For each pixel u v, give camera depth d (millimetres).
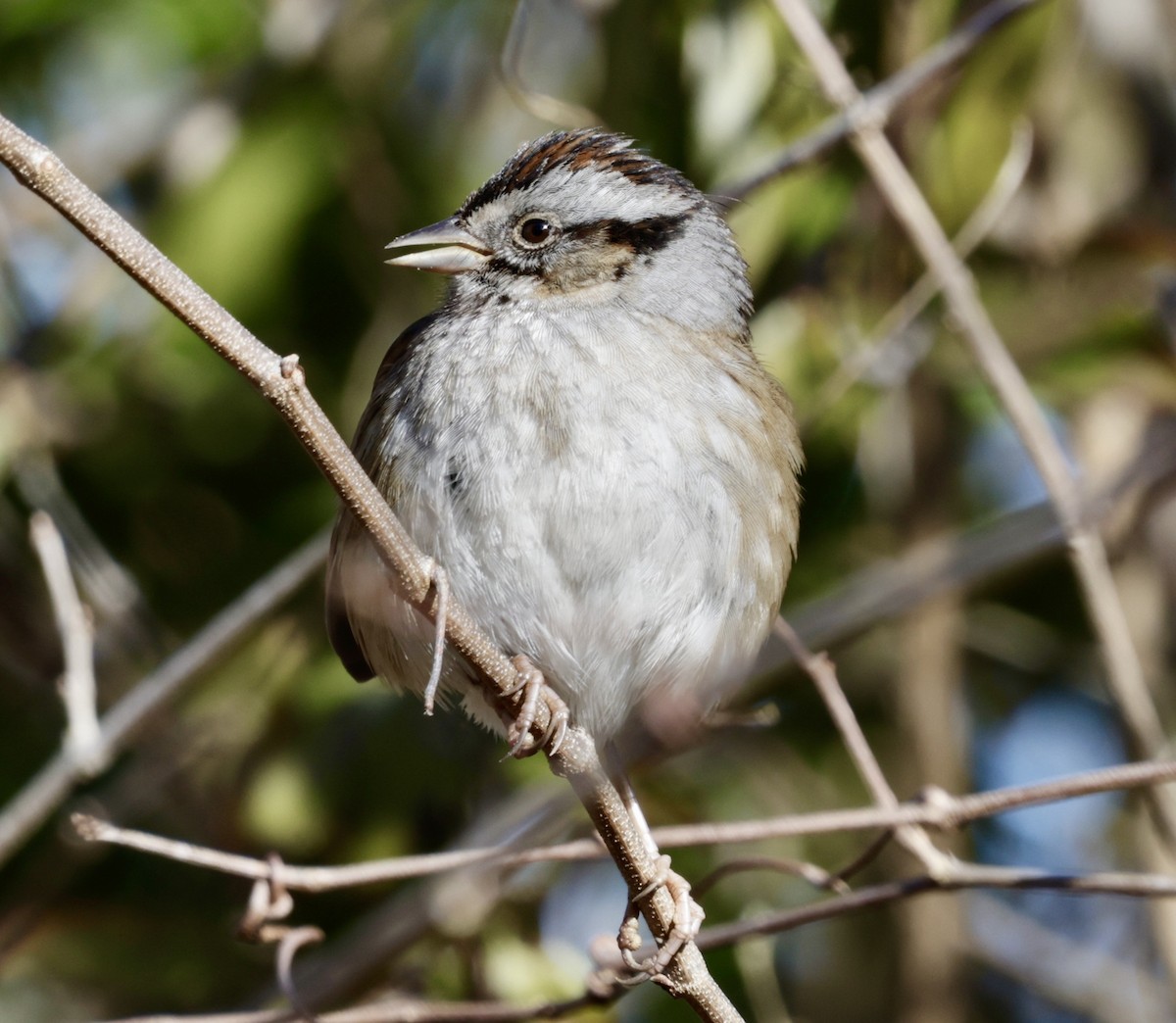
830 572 10289
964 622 11211
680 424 7582
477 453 7496
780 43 9688
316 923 9836
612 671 7680
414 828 9898
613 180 8336
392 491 7586
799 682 10688
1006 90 9773
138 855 10312
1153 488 9320
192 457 10633
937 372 10461
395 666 8047
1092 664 11172
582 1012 8188
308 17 10617
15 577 10672
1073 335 10367
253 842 9797
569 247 8250
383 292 10609
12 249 11312
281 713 9930
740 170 9727
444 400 7617
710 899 10250
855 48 10094
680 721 7742
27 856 10180
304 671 10016
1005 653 11273
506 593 7469
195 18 11578
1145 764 7137
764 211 9633
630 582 7500
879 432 10758
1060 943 11320
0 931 9859
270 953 9953
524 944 9359
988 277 10625
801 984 11102
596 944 7695
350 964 8883
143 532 10773
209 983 9875
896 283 10062
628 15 9711
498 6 10898
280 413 5668
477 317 8039
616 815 6480
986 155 9836
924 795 7480
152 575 10719
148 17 11516
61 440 10672
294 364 5625
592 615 7527
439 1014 7633
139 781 10055
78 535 10188
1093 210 11078
